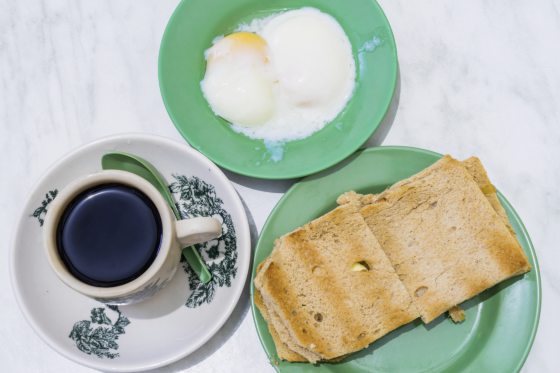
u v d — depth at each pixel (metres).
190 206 0.49
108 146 0.47
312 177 0.50
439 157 0.50
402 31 0.54
